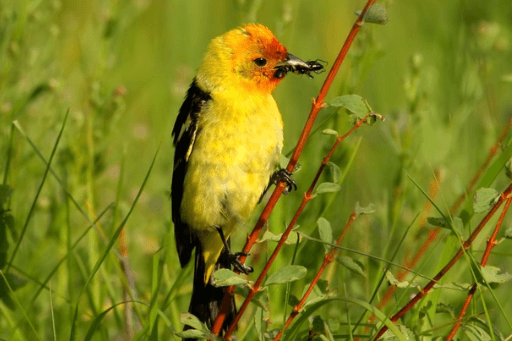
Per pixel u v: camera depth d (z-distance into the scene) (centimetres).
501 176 1230
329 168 730
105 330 895
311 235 982
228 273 693
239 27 955
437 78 1455
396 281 729
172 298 883
